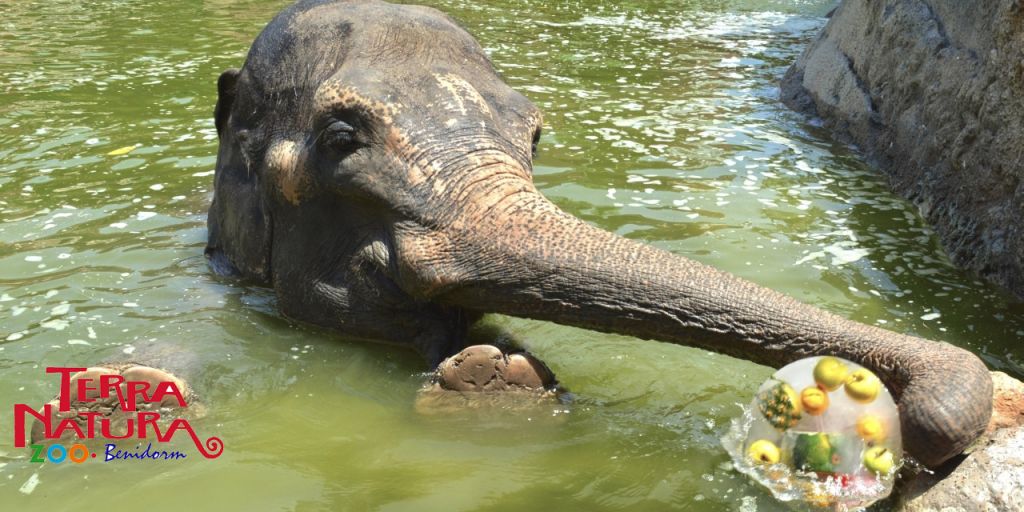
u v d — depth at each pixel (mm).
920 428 2971
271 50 4645
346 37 4453
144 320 4508
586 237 3789
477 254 3846
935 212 5844
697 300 3504
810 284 4965
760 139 7531
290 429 3684
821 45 8867
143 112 8000
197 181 6418
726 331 3453
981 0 5918
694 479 3305
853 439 3148
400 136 4078
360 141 4133
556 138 7312
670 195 6172
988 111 5375
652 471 3363
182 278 4961
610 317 3627
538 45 10688
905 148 6602
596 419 3707
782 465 3248
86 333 4375
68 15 12156
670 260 3668
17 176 6477
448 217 3936
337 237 4336
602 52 10461
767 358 3426
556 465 3410
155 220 5742
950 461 3117
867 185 6566
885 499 3102
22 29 11297
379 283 4238
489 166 4035
